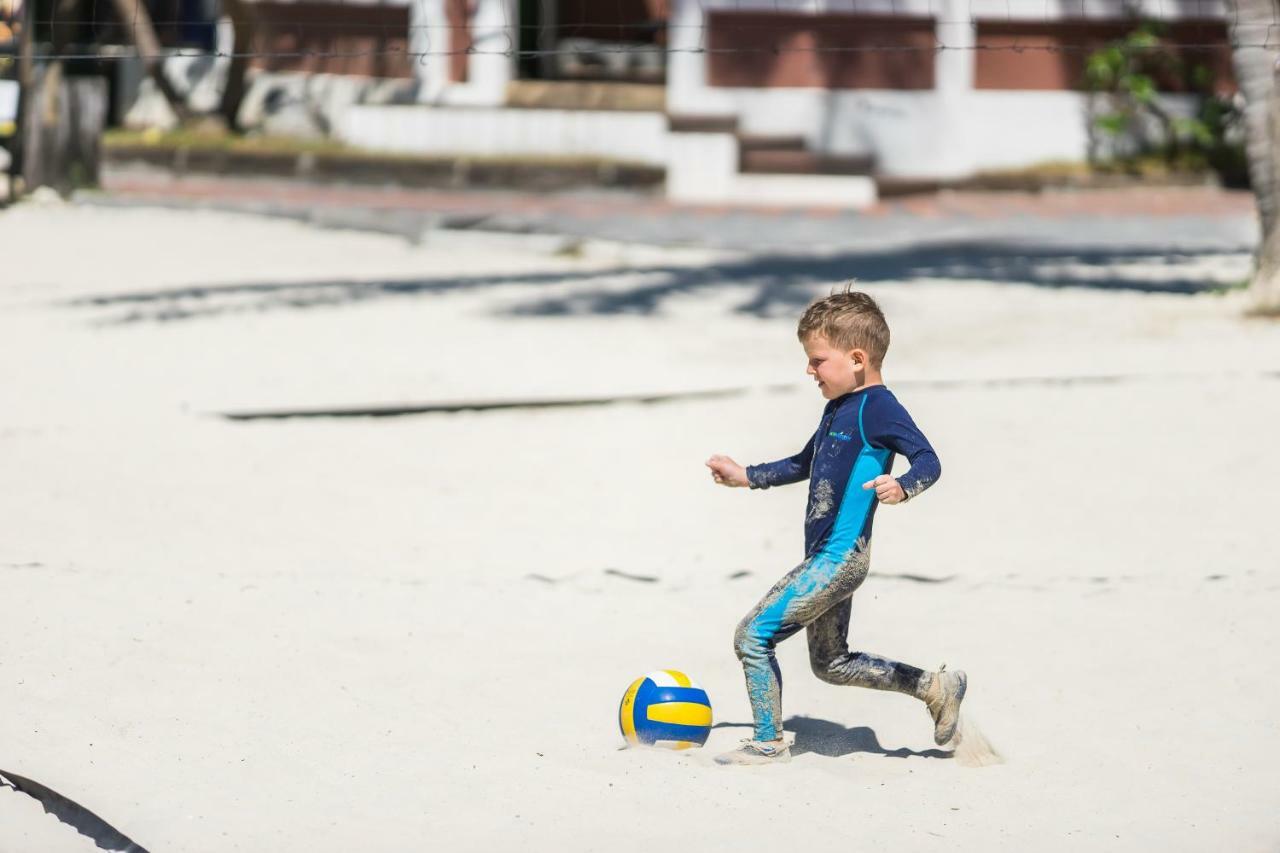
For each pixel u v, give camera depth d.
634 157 86.75
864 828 16.55
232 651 22.69
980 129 87.69
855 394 18.41
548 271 65.00
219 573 26.94
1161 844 16.14
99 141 85.75
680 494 33.38
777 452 36.41
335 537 29.77
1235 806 17.25
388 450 37.03
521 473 35.12
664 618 25.20
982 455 35.66
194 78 98.94
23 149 84.50
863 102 87.38
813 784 17.95
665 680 19.39
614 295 57.12
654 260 67.75
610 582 27.12
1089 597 26.05
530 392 42.53
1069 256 65.00
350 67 93.12
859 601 25.92
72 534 29.20
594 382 43.91
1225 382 41.78
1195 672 22.27
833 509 18.23
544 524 31.05
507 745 19.27
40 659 21.77
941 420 38.78
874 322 18.20
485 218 77.06
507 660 22.89
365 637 23.72
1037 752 19.23
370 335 50.69
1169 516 30.86
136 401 41.41
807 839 16.19
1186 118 88.75
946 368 44.53
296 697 20.84
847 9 86.88
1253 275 51.03
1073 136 88.31
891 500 17.23
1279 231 49.81
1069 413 39.19
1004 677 22.19
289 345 49.16
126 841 15.71
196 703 20.41
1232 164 87.81
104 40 98.56
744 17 86.94
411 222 76.94
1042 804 17.38
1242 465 34.38
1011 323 50.50
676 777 18.12
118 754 18.45
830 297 18.52
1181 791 17.77
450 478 34.62
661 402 41.53
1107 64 86.81
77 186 85.12
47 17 93.38
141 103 99.00
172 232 74.81
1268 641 23.55
